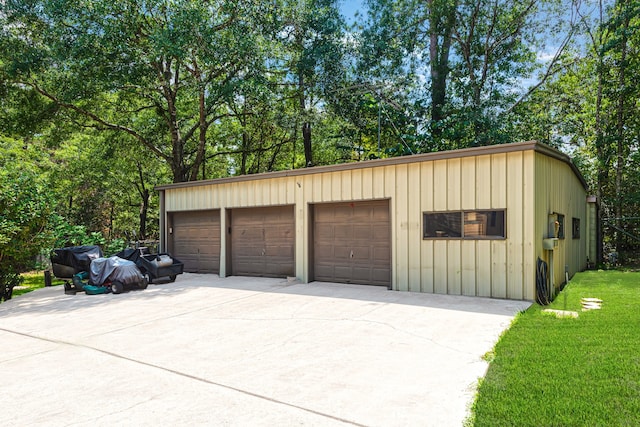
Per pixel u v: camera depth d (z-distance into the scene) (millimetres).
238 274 11852
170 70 19156
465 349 4582
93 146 21516
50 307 7996
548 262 7758
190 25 14336
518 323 5609
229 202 11820
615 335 4789
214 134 23281
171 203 13320
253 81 15703
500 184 7461
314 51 17828
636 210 17203
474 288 7723
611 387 3332
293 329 5715
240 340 5227
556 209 8719
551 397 3201
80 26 15008
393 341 4984
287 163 26344
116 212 28844
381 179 9016
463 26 19359
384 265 9234
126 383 3838
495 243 7500
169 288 9898
